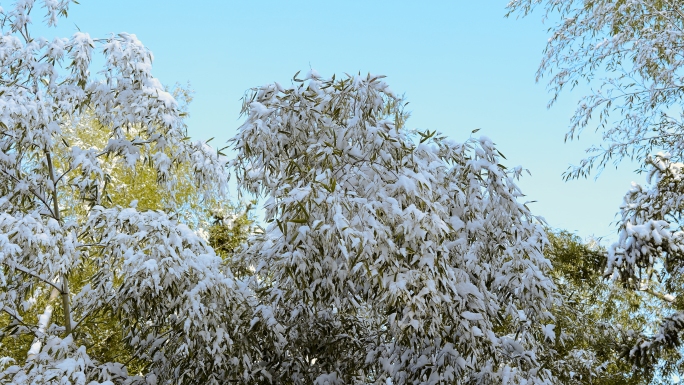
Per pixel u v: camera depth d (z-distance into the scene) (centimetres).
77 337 570
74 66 566
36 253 482
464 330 501
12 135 523
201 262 525
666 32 877
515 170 547
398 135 484
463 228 525
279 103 495
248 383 587
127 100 573
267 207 530
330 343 625
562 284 894
